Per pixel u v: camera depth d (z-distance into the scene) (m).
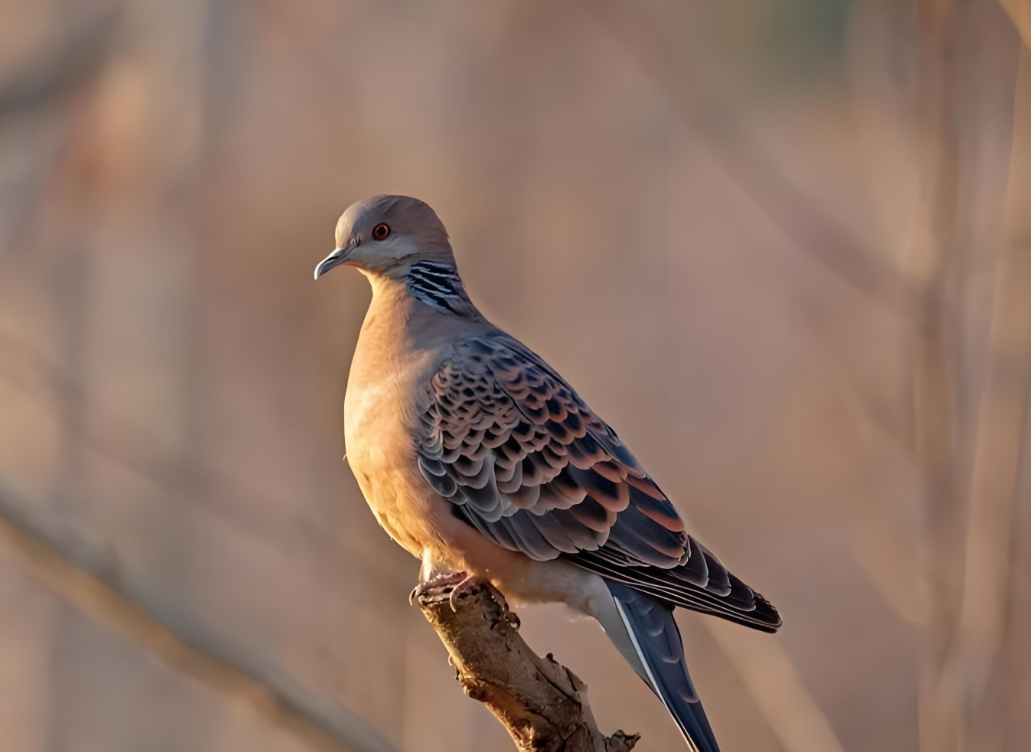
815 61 23.98
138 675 13.77
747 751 12.30
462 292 8.55
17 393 13.66
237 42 15.15
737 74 24.23
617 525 7.68
